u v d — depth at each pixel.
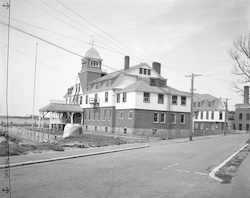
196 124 74.44
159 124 42.31
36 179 9.02
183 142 29.66
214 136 45.47
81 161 13.57
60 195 7.22
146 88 41.78
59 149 17.33
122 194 7.54
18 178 9.10
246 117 75.06
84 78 58.66
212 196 7.42
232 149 21.88
